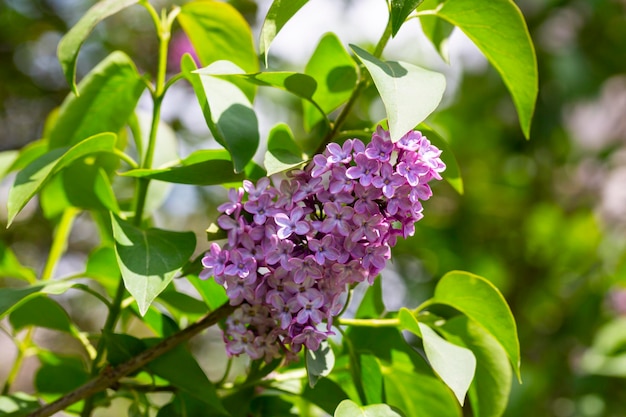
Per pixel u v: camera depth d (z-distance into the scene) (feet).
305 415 3.14
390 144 2.50
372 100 5.06
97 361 2.86
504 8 2.72
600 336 4.78
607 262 5.51
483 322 2.74
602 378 4.78
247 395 2.84
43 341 6.54
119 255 2.55
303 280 2.49
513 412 4.83
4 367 6.78
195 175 2.70
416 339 5.10
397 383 2.95
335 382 2.86
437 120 6.06
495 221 5.88
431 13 2.76
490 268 5.63
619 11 5.83
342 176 2.50
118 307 2.86
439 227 5.74
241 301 2.55
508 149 5.96
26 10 6.04
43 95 6.22
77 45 2.72
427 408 2.95
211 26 3.04
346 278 2.51
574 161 5.94
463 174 5.92
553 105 5.77
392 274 5.80
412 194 2.49
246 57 3.08
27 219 5.77
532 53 2.76
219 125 2.67
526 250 5.75
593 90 5.75
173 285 3.00
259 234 2.53
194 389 2.69
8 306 2.64
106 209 2.99
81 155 2.73
